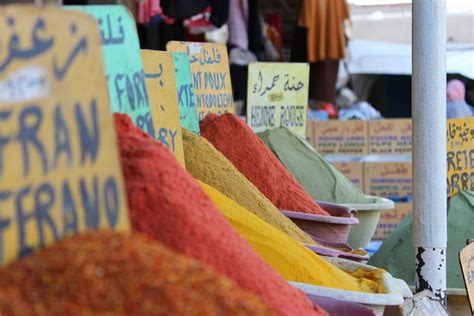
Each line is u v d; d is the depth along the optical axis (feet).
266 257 6.75
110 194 4.42
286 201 10.17
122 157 5.02
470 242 8.87
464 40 29.63
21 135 4.05
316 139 20.52
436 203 9.61
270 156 10.71
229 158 10.40
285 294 5.20
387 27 30.14
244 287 4.90
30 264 3.87
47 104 4.17
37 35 4.15
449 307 10.25
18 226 4.02
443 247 9.66
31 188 4.08
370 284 7.09
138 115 6.38
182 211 4.83
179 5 20.26
